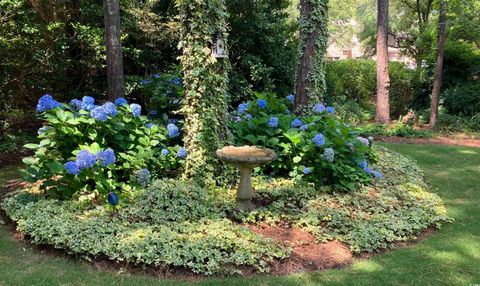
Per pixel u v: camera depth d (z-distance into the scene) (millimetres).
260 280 2992
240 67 10352
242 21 9945
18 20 6629
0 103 7262
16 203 3893
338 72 14547
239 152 3971
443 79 12766
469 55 12250
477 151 8195
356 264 3311
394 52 26938
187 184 4242
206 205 3988
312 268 3209
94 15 7711
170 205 3826
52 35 7035
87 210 3773
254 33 10109
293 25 11359
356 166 5113
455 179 6074
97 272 3018
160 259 3057
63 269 3043
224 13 4508
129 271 3037
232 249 3264
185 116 4691
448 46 12406
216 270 3039
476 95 11578
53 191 4012
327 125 5207
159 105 5844
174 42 8953
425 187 5477
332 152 4625
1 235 3576
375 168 5855
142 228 3473
